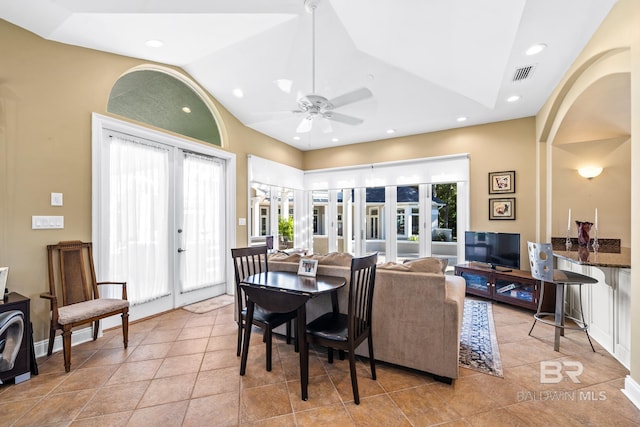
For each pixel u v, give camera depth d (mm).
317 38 3004
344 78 3625
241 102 4301
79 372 2232
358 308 2160
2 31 2307
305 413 1765
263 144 5332
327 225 6344
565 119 3338
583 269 3088
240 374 2193
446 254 5074
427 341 2107
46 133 2539
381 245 5703
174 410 1795
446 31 2604
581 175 3668
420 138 5281
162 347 2670
